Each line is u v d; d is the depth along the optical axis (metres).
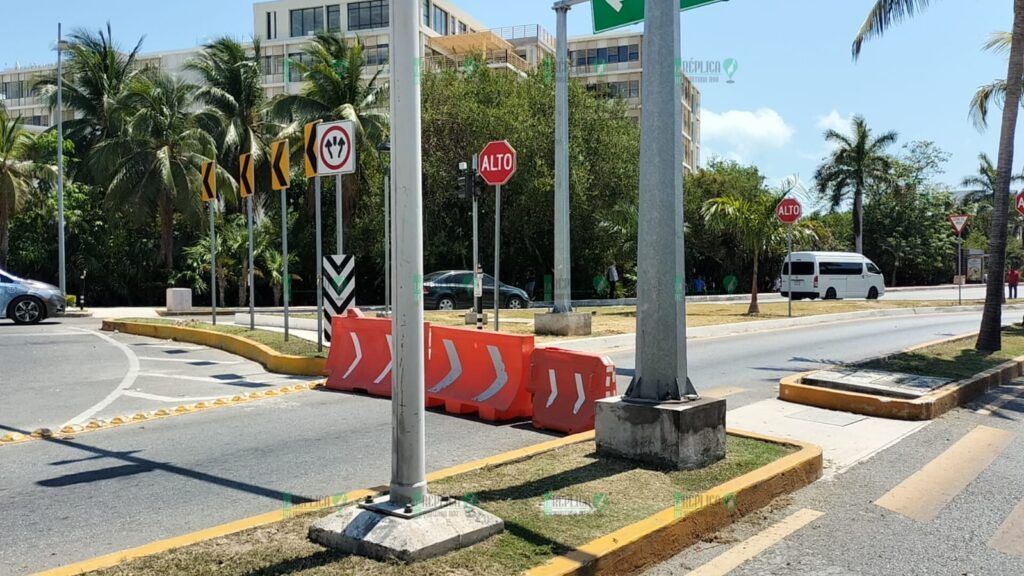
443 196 33.81
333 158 11.72
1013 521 5.20
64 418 8.45
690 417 5.65
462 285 26.05
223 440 7.34
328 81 34.19
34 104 81.12
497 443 7.26
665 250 5.88
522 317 19.95
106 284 36.16
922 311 26.34
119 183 32.62
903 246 60.78
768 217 22.36
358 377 10.12
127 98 33.56
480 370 8.67
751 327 19.19
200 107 38.28
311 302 37.03
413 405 4.12
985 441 7.49
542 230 35.06
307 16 68.38
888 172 53.47
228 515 5.15
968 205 67.56
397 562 3.82
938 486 5.99
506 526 4.38
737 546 4.68
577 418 7.57
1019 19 13.64
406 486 4.11
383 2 66.19
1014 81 13.57
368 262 37.53
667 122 5.84
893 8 14.75
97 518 5.08
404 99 3.94
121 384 10.73
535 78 35.41
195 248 33.59
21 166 30.98
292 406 9.08
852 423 8.25
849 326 20.27
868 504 5.52
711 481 5.34
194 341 16.05
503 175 14.51
